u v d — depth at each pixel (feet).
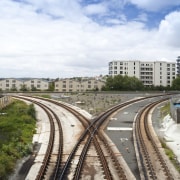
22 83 474.90
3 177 58.23
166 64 541.75
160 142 89.20
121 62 531.50
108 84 372.17
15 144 81.51
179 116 116.67
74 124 120.88
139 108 174.40
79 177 59.16
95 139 89.10
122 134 101.91
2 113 140.67
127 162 69.72
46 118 136.56
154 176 59.57
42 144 87.25
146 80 540.93
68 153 76.89
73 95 259.39
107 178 57.52
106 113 151.12
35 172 63.16
